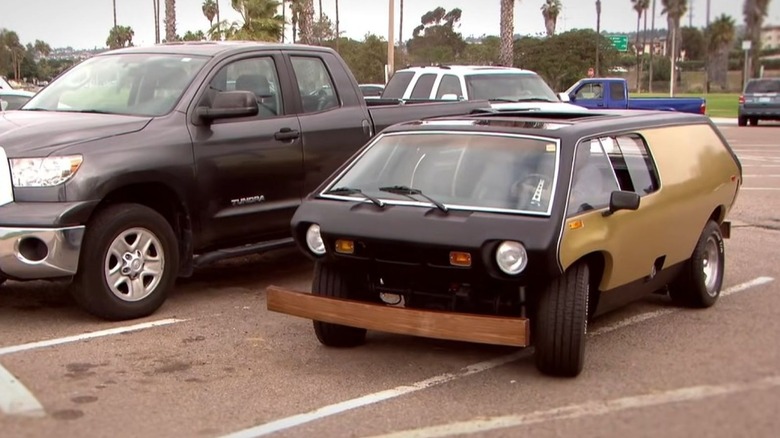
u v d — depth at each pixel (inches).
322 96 338.3
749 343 249.3
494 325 205.5
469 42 3026.6
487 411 197.5
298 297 232.8
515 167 225.0
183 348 246.4
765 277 337.1
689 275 281.1
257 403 203.3
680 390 209.5
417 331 213.2
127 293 271.9
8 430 184.7
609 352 241.3
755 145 949.2
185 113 288.7
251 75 314.5
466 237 207.8
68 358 235.5
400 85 600.4
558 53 2428.6
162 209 289.6
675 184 262.1
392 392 211.0
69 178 254.7
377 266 224.5
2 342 249.1
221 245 301.9
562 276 213.0
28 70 2497.5
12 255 251.1
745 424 187.0
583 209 217.3
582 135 232.2
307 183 324.5
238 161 299.0
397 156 244.7
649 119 268.4
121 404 201.5
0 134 262.4
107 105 300.2
